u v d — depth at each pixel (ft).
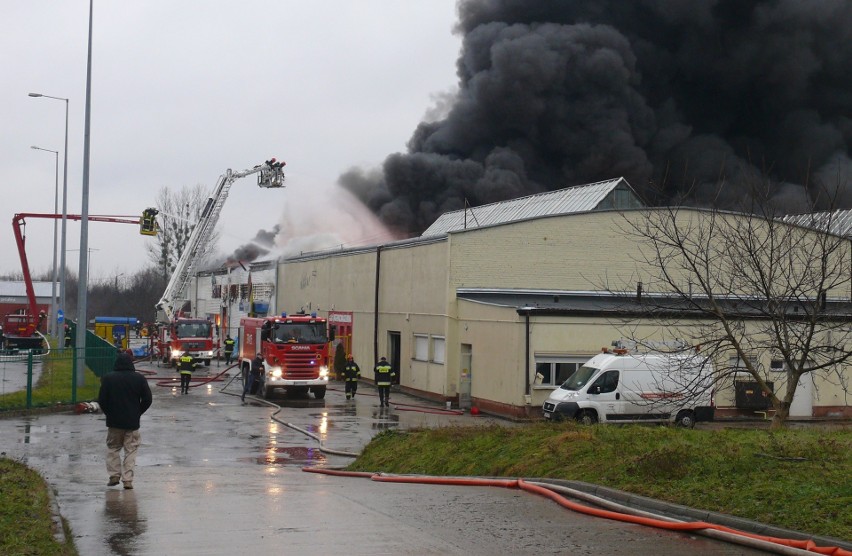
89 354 94.02
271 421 72.59
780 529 22.30
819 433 39.14
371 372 115.03
